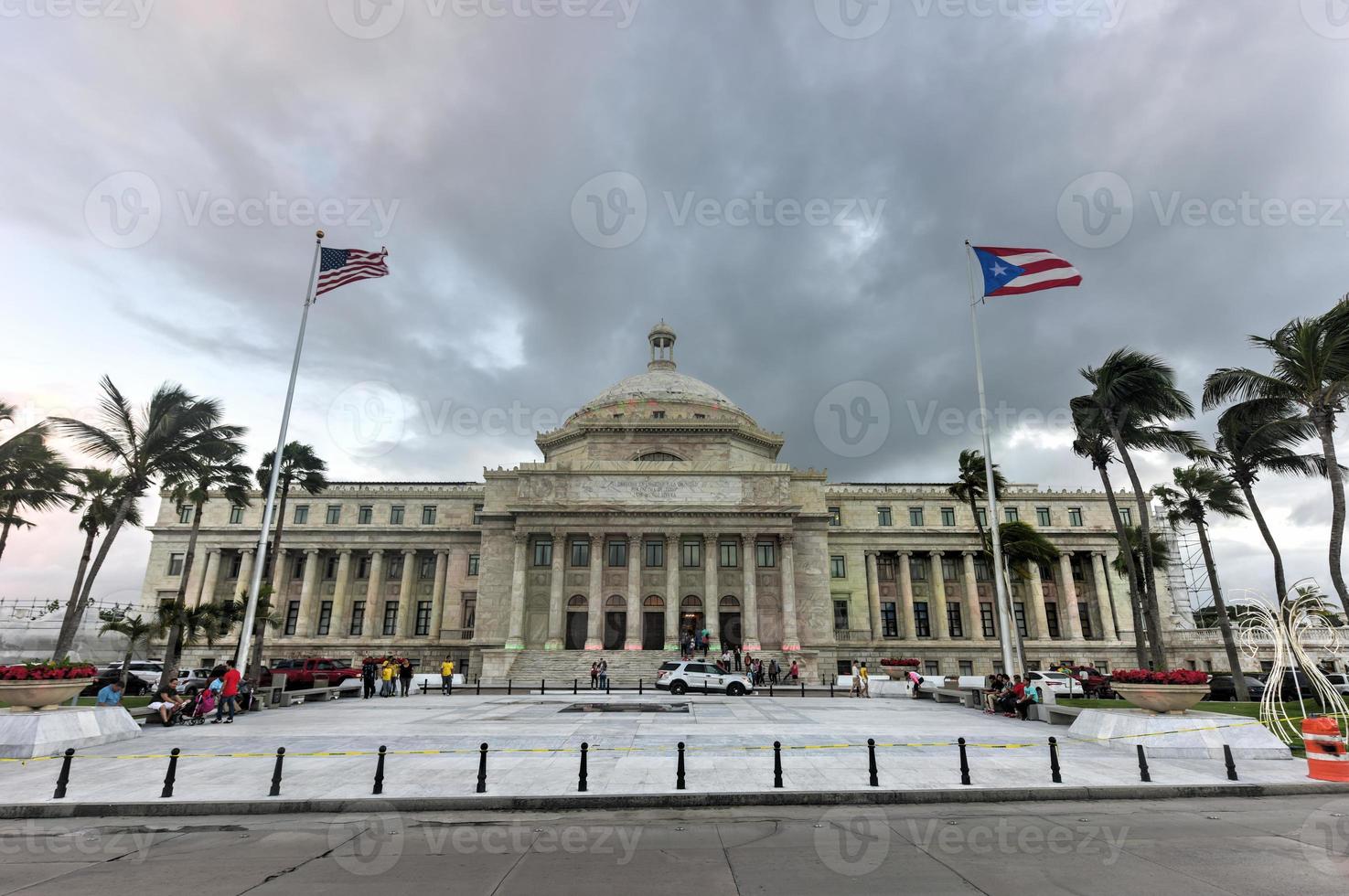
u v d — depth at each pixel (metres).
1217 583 40.66
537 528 66.75
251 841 11.00
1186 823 11.94
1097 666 72.44
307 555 74.69
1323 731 15.62
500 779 14.89
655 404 80.75
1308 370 28.75
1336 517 28.34
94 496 41.56
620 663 59.91
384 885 8.79
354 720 26.89
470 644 66.38
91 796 13.44
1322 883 8.69
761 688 49.03
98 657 62.53
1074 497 79.00
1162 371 33.50
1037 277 32.28
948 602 77.44
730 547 69.12
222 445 37.81
